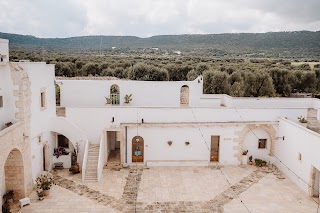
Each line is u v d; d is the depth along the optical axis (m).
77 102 30.41
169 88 30.94
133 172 25.02
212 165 26.75
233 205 20.19
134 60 84.75
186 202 20.45
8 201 19.12
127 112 25.89
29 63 20.38
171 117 26.22
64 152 25.30
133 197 20.89
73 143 24.56
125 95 30.52
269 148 27.53
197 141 26.42
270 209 19.70
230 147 26.78
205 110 26.38
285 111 27.00
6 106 19.12
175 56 113.50
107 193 21.30
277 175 25.17
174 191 21.95
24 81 19.50
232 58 107.25
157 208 19.59
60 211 18.78
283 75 55.62
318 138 20.58
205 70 57.97
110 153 28.42
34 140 21.59
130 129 25.81
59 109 29.39
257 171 25.88
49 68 24.33
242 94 50.62
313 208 19.95
